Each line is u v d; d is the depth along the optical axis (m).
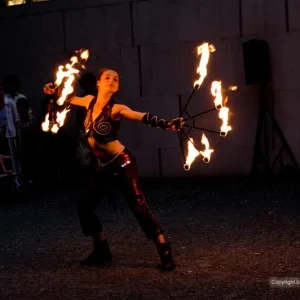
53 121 6.38
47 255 6.75
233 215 8.37
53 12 12.91
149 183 11.61
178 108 12.17
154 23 12.26
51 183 12.38
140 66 12.38
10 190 10.27
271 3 11.59
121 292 5.34
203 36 11.98
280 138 11.50
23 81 13.19
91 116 6.04
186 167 5.65
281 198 9.41
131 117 5.83
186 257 6.35
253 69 11.28
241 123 11.79
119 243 7.11
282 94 11.59
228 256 6.31
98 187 6.08
